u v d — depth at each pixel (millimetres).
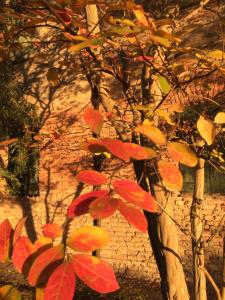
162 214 2484
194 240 2588
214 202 7488
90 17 2391
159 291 7605
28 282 648
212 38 7012
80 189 9352
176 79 1828
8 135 9727
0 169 9422
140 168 2193
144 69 2752
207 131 1062
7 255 757
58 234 771
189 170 7762
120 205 653
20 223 772
